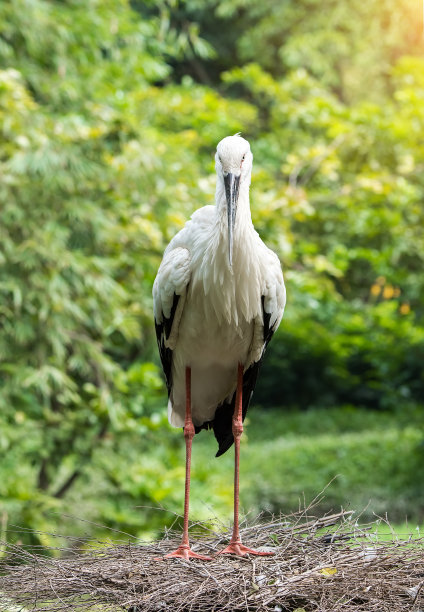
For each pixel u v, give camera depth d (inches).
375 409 949.2
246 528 214.2
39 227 381.4
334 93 1044.5
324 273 569.6
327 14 989.8
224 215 201.6
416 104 532.7
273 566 180.7
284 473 660.7
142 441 418.0
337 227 542.3
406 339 719.1
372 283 679.7
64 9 514.3
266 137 616.1
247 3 999.6
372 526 210.8
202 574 175.8
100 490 408.2
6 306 380.8
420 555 181.8
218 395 239.0
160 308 220.5
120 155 399.5
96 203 397.7
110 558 187.2
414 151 522.3
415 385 840.3
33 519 358.3
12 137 387.2
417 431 769.6
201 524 246.8
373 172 507.5
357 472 649.0
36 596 171.6
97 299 395.5
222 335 217.3
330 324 804.0
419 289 604.7
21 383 371.9
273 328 224.8
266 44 1029.8
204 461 705.6
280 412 944.3
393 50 979.9
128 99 478.9
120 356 461.4
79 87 494.9
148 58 553.6
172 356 231.9
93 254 406.0
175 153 446.3
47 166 370.6
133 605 166.2
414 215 512.1
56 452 401.4
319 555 184.2
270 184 494.6
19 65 487.2
